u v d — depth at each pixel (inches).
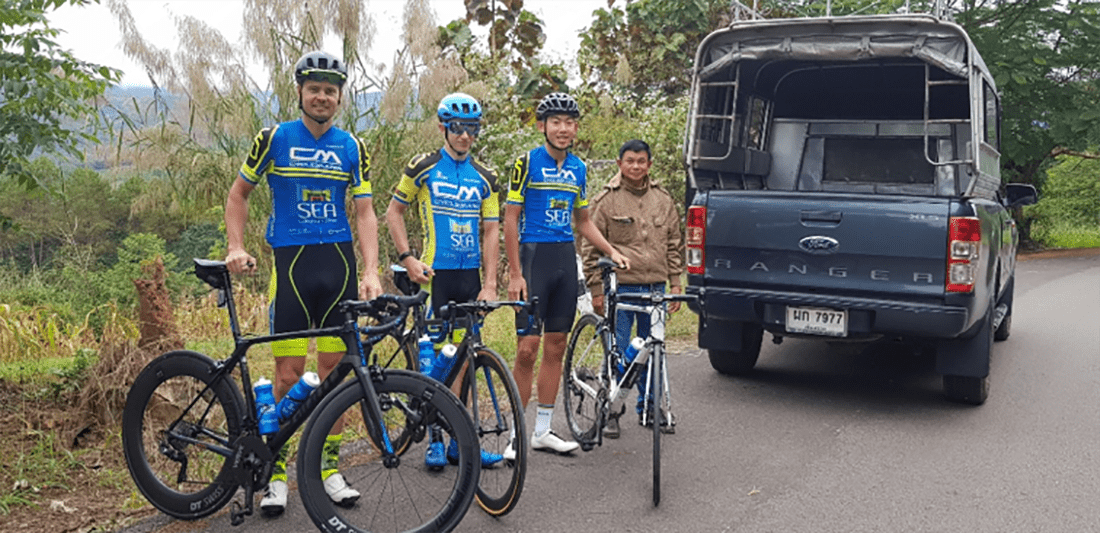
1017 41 708.7
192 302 438.6
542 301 181.6
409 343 179.2
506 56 589.6
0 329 343.3
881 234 209.3
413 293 173.3
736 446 191.9
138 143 310.5
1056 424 209.0
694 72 244.1
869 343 321.4
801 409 224.1
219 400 143.5
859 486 165.5
